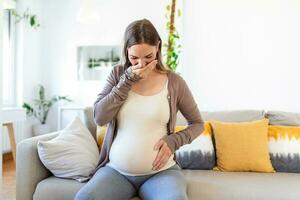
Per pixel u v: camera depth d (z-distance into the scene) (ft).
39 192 5.36
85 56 13.89
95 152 6.16
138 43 4.48
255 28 10.44
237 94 10.68
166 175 4.76
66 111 13.88
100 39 13.65
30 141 5.65
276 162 6.50
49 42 14.08
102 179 4.66
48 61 14.14
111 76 5.07
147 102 4.81
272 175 6.15
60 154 5.57
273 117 7.09
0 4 6.50
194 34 11.12
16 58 13.26
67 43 13.99
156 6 12.92
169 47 10.08
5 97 12.85
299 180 5.80
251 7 10.47
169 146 4.70
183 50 11.20
